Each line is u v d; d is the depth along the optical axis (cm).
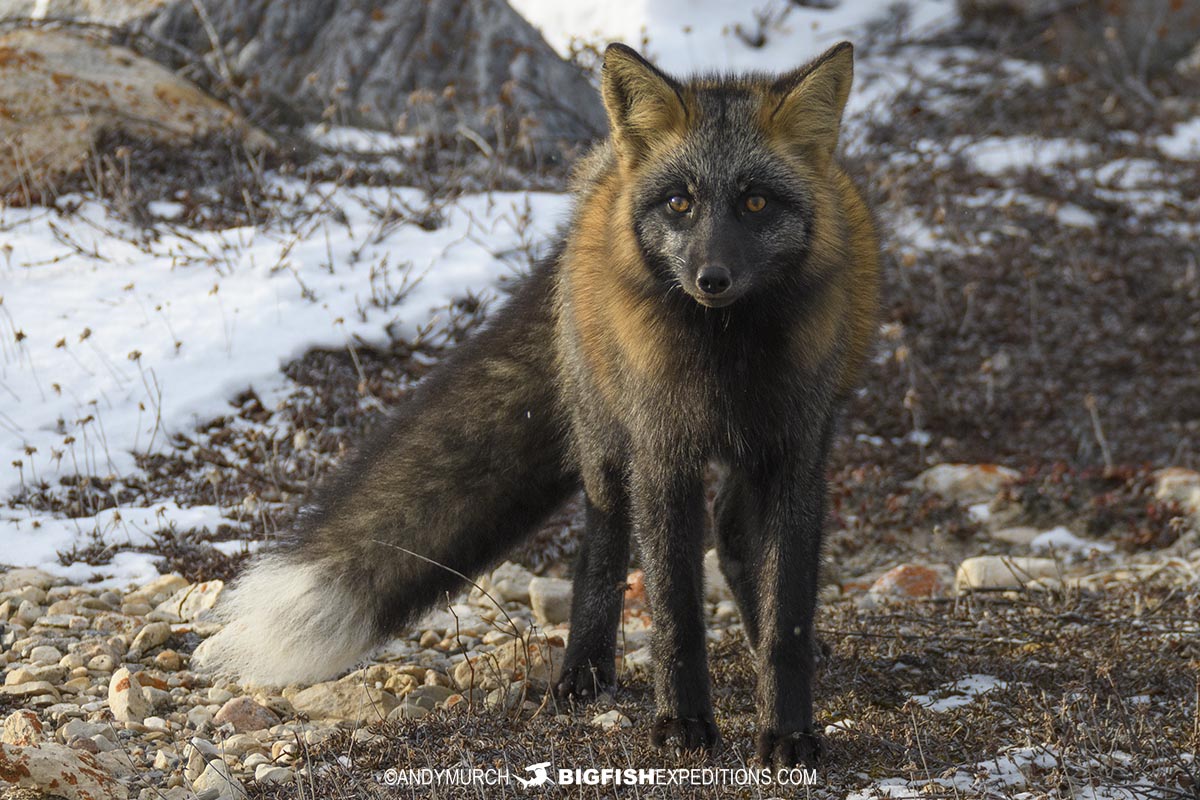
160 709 807
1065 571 1157
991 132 2322
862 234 814
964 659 865
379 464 880
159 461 1216
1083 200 2034
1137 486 1334
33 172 1652
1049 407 1537
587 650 834
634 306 740
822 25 2883
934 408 1524
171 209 1670
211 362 1349
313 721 809
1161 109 2528
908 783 667
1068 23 2825
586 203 818
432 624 987
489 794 660
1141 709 729
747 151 716
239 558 1064
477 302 1500
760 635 739
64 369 1312
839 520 1287
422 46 2106
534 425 884
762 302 725
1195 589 1016
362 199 1709
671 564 737
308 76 1906
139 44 2055
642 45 2181
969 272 1797
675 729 718
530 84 2067
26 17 2006
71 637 906
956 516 1297
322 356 1392
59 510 1140
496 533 902
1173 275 1816
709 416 736
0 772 632
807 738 698
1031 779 657
